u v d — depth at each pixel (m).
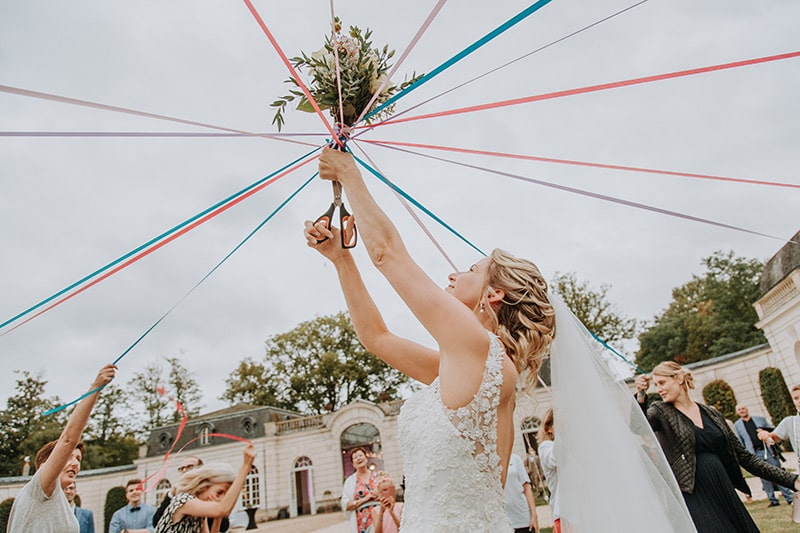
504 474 1.38
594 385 1.67
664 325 35.38
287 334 40.12
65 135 1.21
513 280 1.58
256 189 1.78
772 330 14.16
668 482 1.75
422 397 1.43
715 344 33.34
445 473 1.24
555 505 3.46
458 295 1.66
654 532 1.44
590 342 1.90
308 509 27.72
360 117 1.63
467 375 1.29
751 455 3.16
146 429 36.97
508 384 1.36
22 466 29.58
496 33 1.19
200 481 2.91
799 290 12.21
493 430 1.29
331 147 1.62
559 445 1.68
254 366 40.12
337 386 39.03
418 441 1.31
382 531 4.36
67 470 3.57
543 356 1.57
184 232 1.76
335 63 1.76
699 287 37.09
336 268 1.82
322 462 25.39
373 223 1.41
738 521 2.97
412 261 1.39
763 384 15.36
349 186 1.47
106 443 36.28
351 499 4.77
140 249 1.75
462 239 2.11
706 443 3.13
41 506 2.74
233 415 27.58
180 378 38.19
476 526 1.21
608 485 1.52
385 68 1.84
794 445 5.23
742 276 34.50
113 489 24.59
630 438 1.62
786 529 5.80
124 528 4.76
